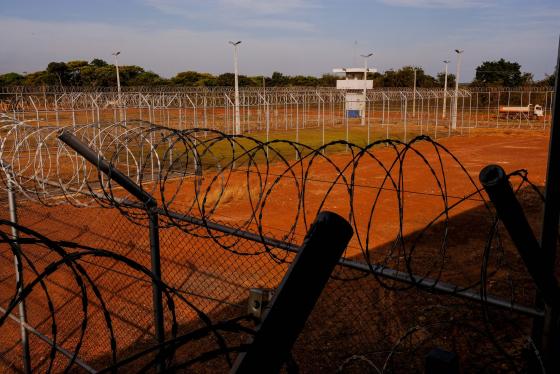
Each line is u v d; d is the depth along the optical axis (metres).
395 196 14.11
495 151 25.22
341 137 31.47
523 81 61.62
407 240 9.53
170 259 7.85
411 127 40.03
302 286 1.45
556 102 2.14
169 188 14.40
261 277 6.68
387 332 5.22
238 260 7.67
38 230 8.97
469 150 25.67
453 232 9.98
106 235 8.98
